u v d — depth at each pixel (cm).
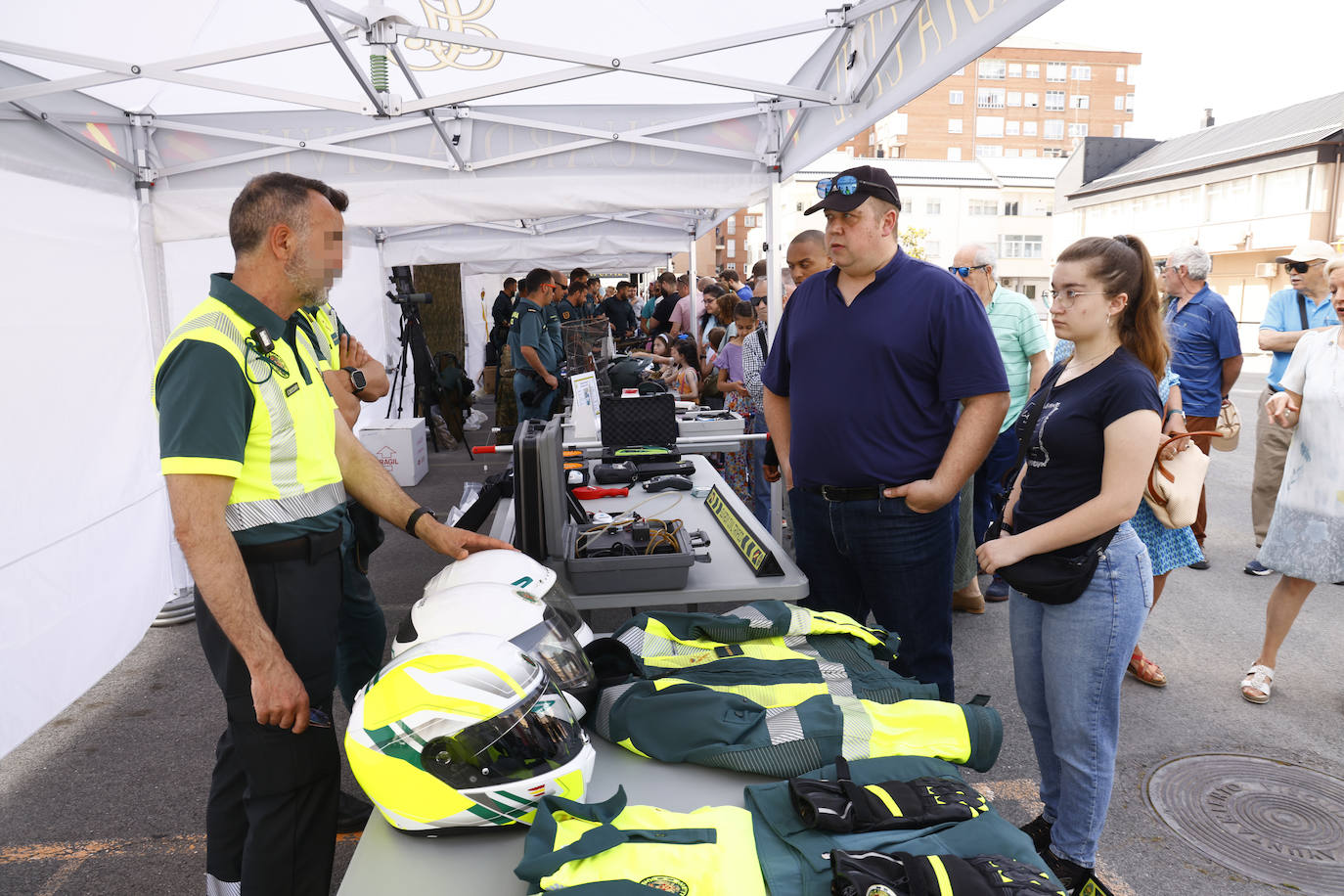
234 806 207
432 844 125
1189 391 496
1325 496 322
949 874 105
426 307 1262
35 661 331
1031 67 9900
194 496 156
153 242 454
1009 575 208
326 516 183
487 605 149
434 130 494
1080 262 198
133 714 362
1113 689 207
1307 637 413
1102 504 194
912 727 144
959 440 229
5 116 329
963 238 6925
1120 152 6262
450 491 759
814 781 127
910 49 293
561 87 479
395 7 379
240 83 325
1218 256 4875
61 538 354
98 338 396
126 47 362
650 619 177
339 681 290
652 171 509
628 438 426
